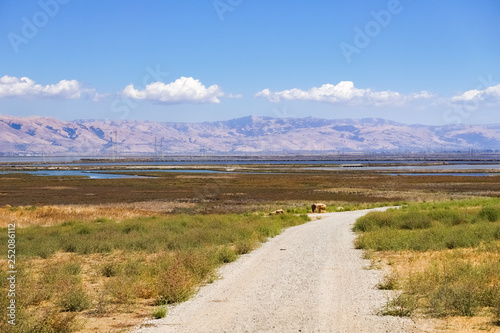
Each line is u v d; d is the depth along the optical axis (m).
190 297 12.39
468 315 10.03
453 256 17.88
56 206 57.31
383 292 12.47
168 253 20.31
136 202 62.28
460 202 50.09
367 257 18.95
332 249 21.97
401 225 30.19
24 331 8.99
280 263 17.92
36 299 12.12
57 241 25.52
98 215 44.81
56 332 9.36
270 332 8.95
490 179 107.31
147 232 29.28
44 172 161.25
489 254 18.16
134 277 14.80
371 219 31.94
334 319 9.81
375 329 9.06
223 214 48.06
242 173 149.25
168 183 100.44
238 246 21.94
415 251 20.39
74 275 16.14
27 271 16.41
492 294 10.90
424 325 9.33
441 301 10.63
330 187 89.94
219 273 15.99
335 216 43.28
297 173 149.00
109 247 23.25
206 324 9.65
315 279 14.46
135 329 9.49
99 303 11.52
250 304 11.34
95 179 114.62
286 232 30.98
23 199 66.81
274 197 70.06
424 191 79.56
